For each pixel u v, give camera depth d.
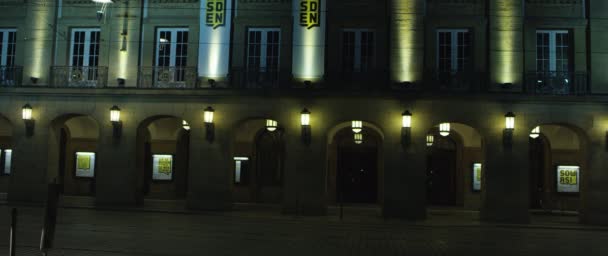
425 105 20.28
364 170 24.88
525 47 20.59
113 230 14.35
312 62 20.88
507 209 19.81
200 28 21.59
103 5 22.22
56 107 22.03
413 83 20.33
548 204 23.50
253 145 24.98
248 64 21.58
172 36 22.16
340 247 12.59
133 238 13.05
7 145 25.95
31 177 21.97
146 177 25.72
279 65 21.22
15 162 22.06
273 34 21.64
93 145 25.97
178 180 25.66
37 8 22.50
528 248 13.34
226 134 21.06
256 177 24.97
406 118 19.97
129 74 21.88
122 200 21.45
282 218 19.09
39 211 18.98
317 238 14.00
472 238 15.08
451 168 24.88
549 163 23.69
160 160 25.50
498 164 19.97
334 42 21.05
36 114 22.11
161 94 21.38
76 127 25.89
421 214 19.95
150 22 22.09
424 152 20.12
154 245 12.10
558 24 20.58
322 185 20.44
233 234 14.30
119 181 21.55
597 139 19.75
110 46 22.06
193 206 21.05
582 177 20.11
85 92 21.75
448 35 20.94
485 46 20.61
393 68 20.47
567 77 20.38
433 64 20.62
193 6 21.97
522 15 20.39
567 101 19.83
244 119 21.05
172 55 22.03
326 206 20.45
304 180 20.48
